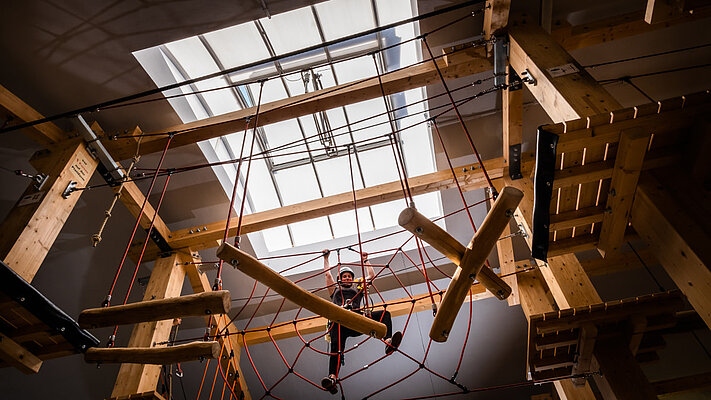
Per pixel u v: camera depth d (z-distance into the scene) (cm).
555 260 497
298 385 782
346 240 725
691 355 727
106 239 609
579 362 389
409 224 254
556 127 300
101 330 680
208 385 757
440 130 578
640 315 364
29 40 460
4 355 382
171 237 610
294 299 280
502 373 784
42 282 623
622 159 303
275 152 680
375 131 669
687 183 300
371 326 307
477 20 486
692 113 289
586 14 496
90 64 484
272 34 570
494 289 285
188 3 446
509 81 468
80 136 507
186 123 538
